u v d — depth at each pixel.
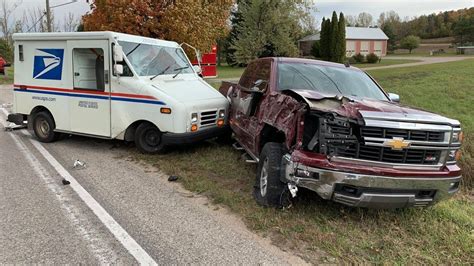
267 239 4.04
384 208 4.24
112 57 7.10
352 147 4.09
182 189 5.50
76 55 7.50
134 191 5.37
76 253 3.68
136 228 4.23
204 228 4.27
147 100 6.93
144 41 7.73
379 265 3.60
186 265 3.52
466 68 22.25
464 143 8.05
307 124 4.29
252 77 6.78
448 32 95.00
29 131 9.38
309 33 64.31
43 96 8.04
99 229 4.18
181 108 6.73
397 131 4.01
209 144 8.02
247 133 6.05
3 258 3.56
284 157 4.42
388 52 79.50
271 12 42.84
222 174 6.14
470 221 4.71
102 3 15.13
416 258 3.74
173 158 6.99
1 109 12.96
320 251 3.81
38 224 4.27
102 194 5.22
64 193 5.22
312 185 4.12
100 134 7.50
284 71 5.77
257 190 5.11
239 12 46.62
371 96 5.55
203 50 16.33
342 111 4.12
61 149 7.66
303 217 4.52
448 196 4.28
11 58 36.44
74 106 7.69
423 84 15.46
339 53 41.34
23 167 6.36
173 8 14.74
